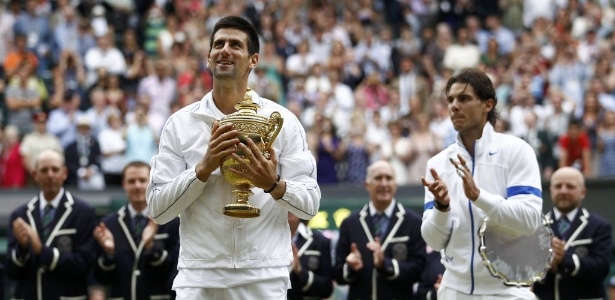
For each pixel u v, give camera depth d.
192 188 14.43
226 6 50.22
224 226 14.75
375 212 22.83
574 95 46.03
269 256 14.84
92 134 39.06
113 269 22.75
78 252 22.56
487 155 17.03
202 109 14.97
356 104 43.50
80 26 46.88
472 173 17.06
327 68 46.59
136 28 48.94
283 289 15.05
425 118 39.44
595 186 30.70
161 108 42.53
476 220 16.84
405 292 22.41
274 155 14.41
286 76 46.50
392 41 51.31
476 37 51.78
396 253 22.36
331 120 40.44
